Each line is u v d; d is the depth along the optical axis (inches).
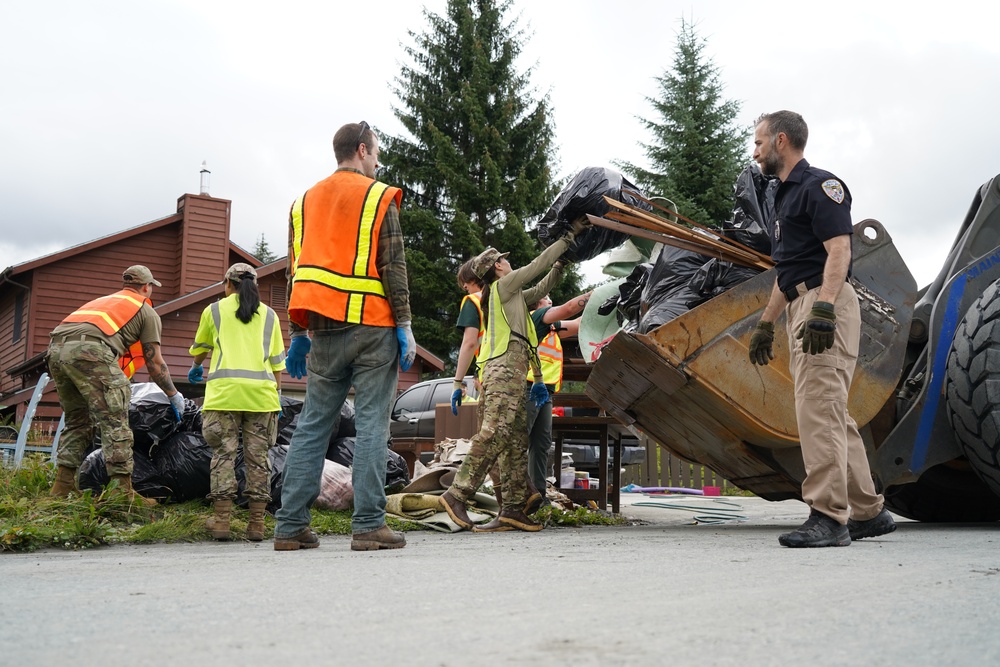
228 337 214.8
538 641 69.0
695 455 234.2
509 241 1125.1
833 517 157.6
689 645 67.3
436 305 1128.2
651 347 188.7
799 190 161.9
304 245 164.9
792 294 163.8
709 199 1171.3
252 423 215.3
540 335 247.9
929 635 71.1
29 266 855.7
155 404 250.4
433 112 1223.5
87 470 239.5
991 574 110.6
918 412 214.5
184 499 250.7
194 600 91.3
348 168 169.8
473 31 1250.6
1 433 532.1
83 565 136.9
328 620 78.9
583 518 275.9
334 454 291.3
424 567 123.0
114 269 898.1
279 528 169.2
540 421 261.0
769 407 193.5
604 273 291.4
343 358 164.6
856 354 161.0
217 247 916.6
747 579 106.1
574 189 228.1
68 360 225.1
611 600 89.3
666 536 200.5
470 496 233.9
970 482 243.6
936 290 223.6
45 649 67.7
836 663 61.9
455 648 66.8
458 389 254.5
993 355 198.7
